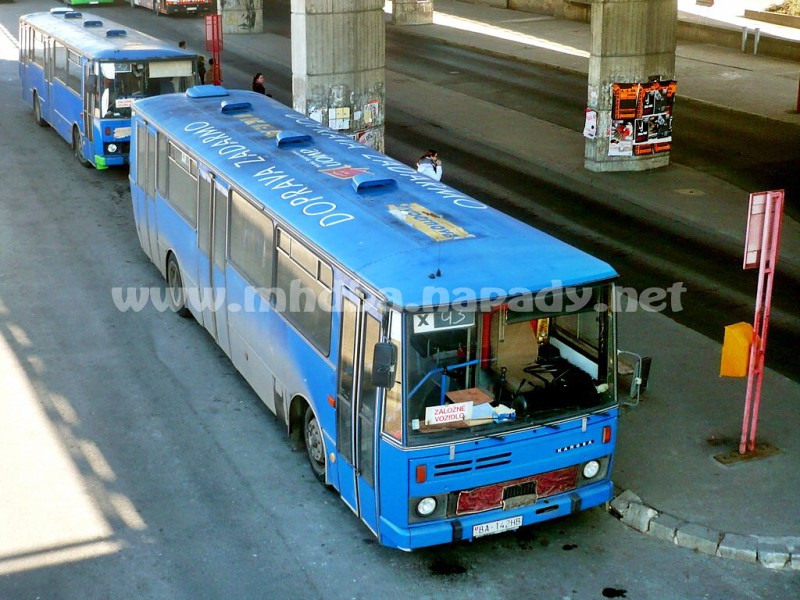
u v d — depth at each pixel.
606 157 22.55
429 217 10.00
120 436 11.26
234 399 12.23
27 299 15.09
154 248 15.55
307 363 10.03
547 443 8.83
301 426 10.93
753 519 9.54
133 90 20.61
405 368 8.22
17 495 10.02
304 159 12.29
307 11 19.52
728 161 23.72
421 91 31.83
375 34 20.61
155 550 9.20
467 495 8.68
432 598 8.61
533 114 28.67
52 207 19.62
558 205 20.34
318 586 8.75
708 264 16.91
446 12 48.25
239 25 42.72
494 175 22.58
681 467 10.45
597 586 8.80
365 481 8.98
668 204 20.20
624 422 11.34
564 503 9.09
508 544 9.45
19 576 8.77
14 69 34.56
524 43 39.81
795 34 36.88
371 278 8.68
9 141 24.75
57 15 26.36
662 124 22.73
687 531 9.36
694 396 11.96
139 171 15.97
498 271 8.72
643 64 22.16
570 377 8.89
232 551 9.22
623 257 17.14
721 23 39.16
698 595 8.67
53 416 11.66
